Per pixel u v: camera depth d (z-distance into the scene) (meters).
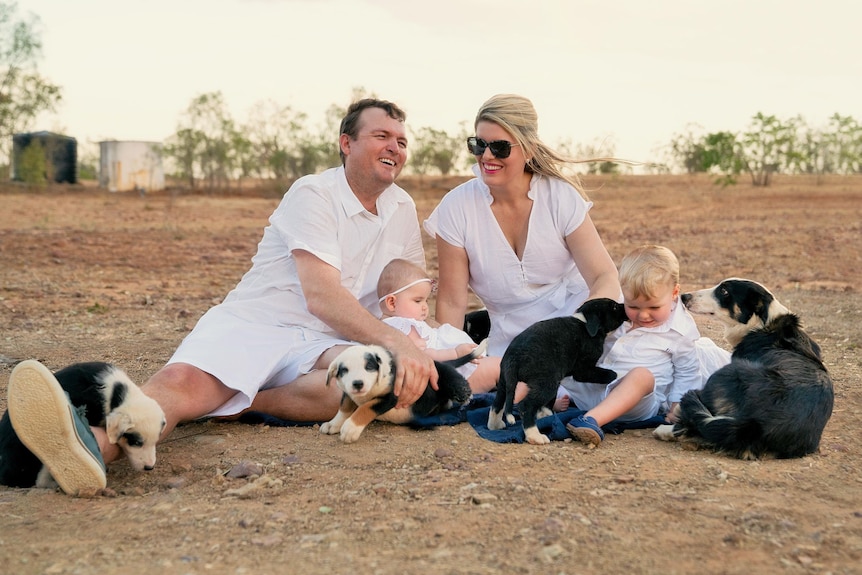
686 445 4.94
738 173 36.81
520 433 5.09
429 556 3.36
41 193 36.38
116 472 4.52
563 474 4.39
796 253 16.06
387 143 5.68
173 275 14.08
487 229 6.19
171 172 43.69
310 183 5.66
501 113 5.83
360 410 4.98
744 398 4.74
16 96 42.94
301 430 5.30
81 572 3.26
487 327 6.77
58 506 4.02
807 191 32.66
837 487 4.23
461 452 4.80
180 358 5.07
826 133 40.16
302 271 5.46
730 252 16.47
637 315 5.48
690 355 5.63
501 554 3.37
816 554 3.38
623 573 3.21
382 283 6.01
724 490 4.14
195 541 3.56
